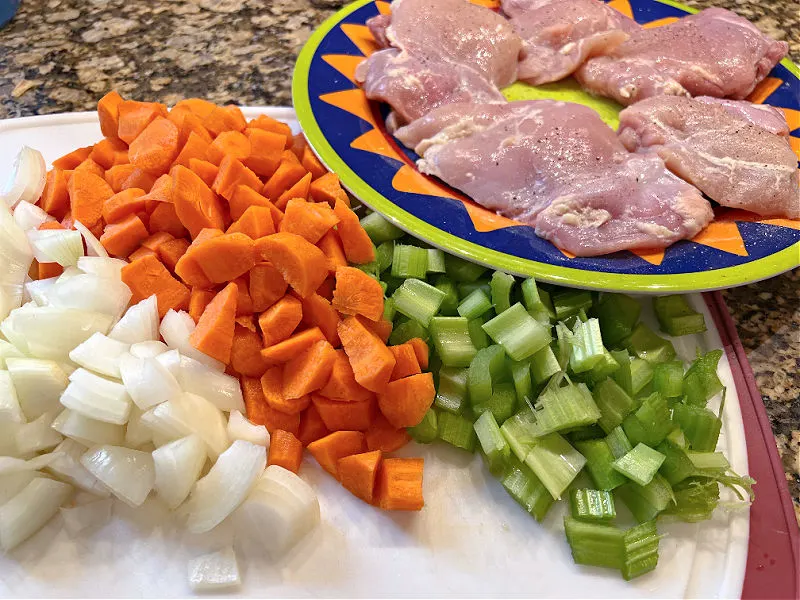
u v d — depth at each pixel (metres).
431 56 1.33
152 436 0.82
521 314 0.92
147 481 0.79
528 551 0.80
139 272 0.90
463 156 1.14
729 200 1.10
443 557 0.79
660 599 0.76
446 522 0.82
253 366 0.89
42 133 1.23
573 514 0.82
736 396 0.93
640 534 0.78
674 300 1.03
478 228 1.05
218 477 0.78
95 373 0.83
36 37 1.53
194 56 1.52
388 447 0.88
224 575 0.75
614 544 0.78
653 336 0.99
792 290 1.11
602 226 1.04
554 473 0.83
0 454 0.80
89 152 1.09
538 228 1.05
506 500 0.85
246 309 0.90
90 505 0.80
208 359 0.88
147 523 0.80
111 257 0.96
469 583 0.77
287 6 1.70
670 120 1.20
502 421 0.91
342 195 1.08
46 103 1.36
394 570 0.78
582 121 1.19
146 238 0.97
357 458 0.82
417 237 1.04
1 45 1.50
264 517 0.78
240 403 0.88
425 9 1.39
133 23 1.60
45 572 0.75
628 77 1.34
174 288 0.92
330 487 0.85
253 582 0.76
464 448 0.89
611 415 0.88
